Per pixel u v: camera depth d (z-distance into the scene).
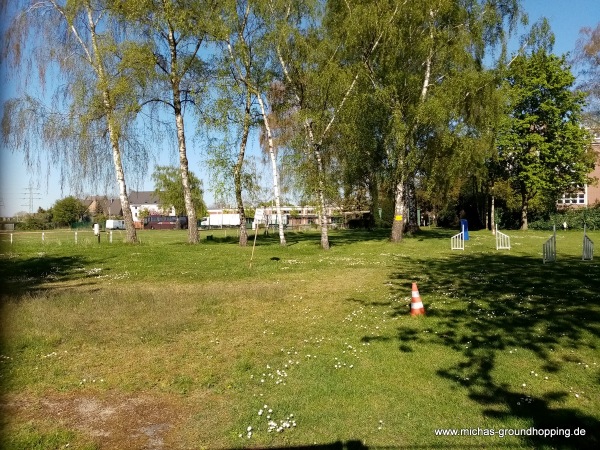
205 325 8.81
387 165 30.70
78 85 23.97
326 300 11.20
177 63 26.31
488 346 7.06
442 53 25.95
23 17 23.64
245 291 12.12
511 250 24.27
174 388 5.80
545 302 10.18
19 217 67.88
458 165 28.52
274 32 23.27
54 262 19.47
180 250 24.52
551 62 43.75
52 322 8.71
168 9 24.03
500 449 4.18
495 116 27.69
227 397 5.53
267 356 6.96
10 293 12.02
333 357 6.81
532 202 47.31
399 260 20.14
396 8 24.52
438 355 6.73
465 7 26.62
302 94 24.69
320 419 4.86
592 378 5.70
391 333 8.01
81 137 24.73
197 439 4.55
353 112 24.00
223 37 23.52
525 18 27.69
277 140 29.41
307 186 24.91
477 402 5.14
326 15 24.94
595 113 39.41
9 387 5.82
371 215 57.38
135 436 4.62
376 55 25.28
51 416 5.07
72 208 84.44
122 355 7.05
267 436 4.54
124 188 28.42
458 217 59.91
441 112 24.56
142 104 25.36
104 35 24.06
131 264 18.81
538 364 6.23
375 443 4.35
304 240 33.22
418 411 4.96
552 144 43.69
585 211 48.41
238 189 27.14
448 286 12.83
